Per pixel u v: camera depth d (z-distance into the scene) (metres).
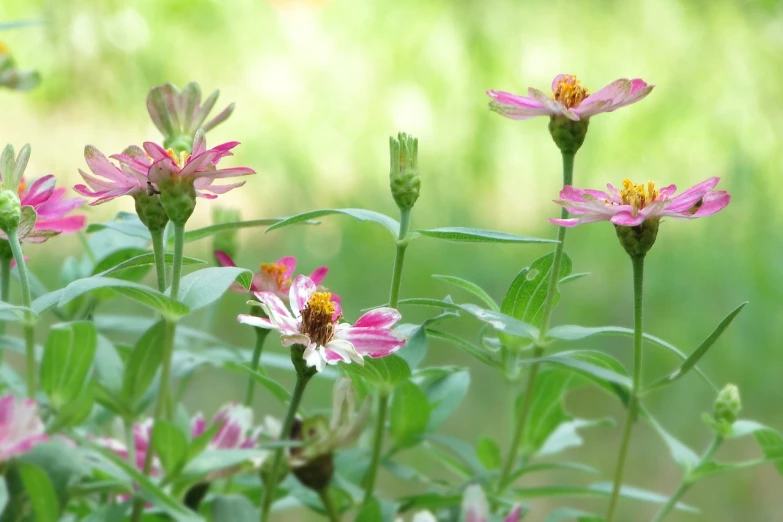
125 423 1.06
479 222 2.40
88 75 2.54
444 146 2.60
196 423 1.07
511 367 1.07
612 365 1.06
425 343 1.03
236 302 1.87
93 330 1.03
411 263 2.21
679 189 2.49
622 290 2.20
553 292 1.03
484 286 2.19
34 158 2.39
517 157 2.58
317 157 2.65
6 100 2.54
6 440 0.98
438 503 1.08
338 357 0.99
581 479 1.64
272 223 1.03
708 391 1.92
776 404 1.94
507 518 1.05
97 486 1.02
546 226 2.40
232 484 1.10
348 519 1.27
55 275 1.79
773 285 2.16
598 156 2.54
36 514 1.01
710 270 2.20
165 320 1.04
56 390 1.04
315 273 1.06
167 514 1.06
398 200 1.02
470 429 1.68
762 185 2.38
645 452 1.75
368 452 1.11
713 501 1.63
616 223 1.01
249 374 1.05
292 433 1.05
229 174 0.99
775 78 2.63
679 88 2.63
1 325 1.10
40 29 2.52
